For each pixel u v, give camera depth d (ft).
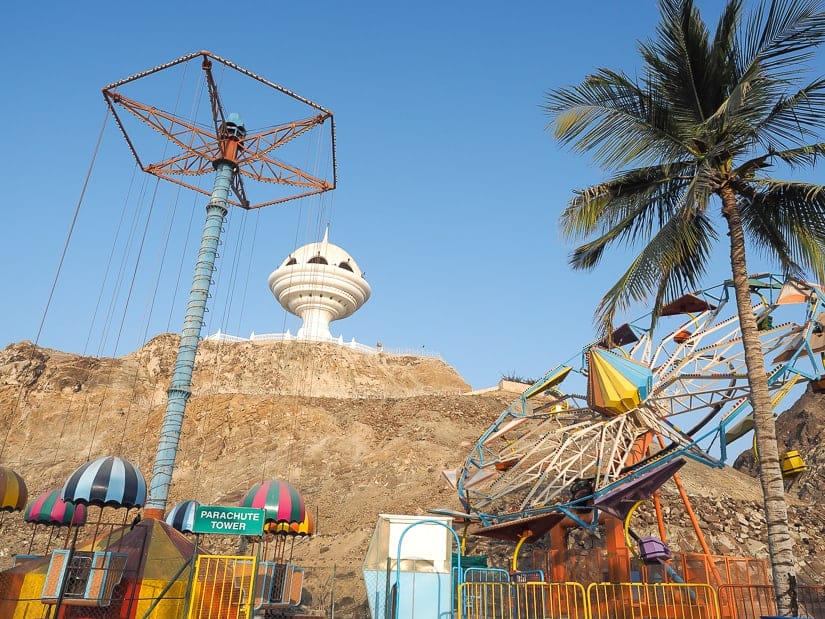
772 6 53.11
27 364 250.37
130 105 112.98
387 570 55.31
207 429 194.70
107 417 226.58
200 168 125.39
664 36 58.44
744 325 54.85
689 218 57.67
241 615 56.80
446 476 103.09
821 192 54.95
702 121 58.08
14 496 84.43
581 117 59.77
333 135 125.39
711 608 58.23
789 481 71.46
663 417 87.04
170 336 294.25
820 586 62.18
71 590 51.26
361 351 314.14
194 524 47.47
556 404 108.47
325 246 315.37
